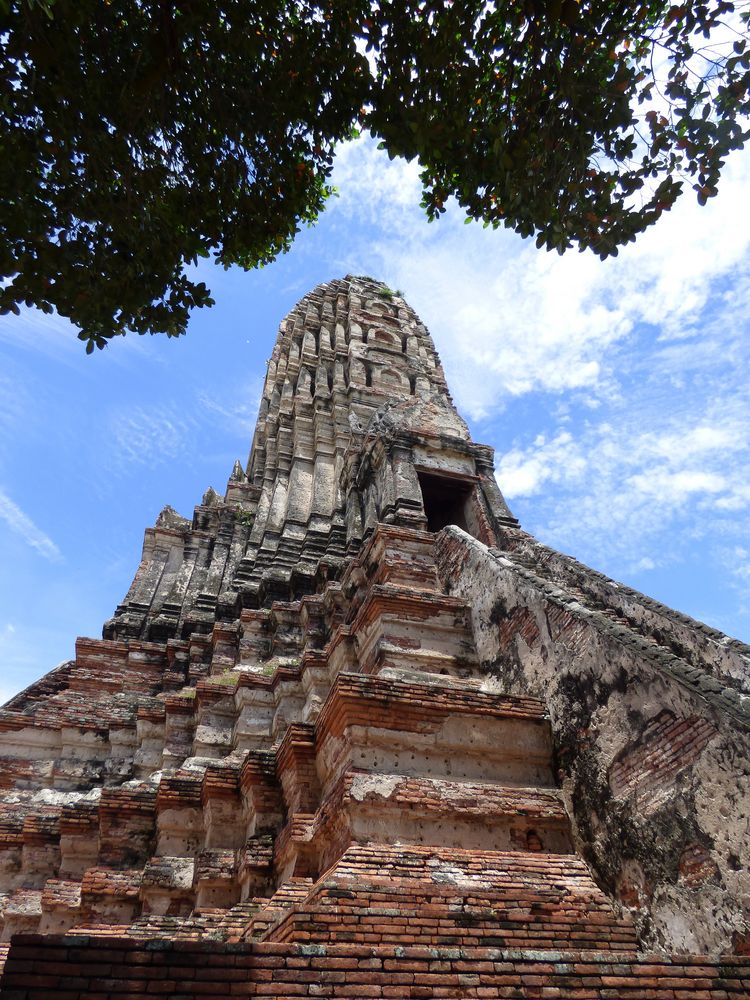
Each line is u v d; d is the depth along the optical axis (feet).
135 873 33.99
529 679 30.55
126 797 37.55
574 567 36.22
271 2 26.21
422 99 27.09
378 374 111.04
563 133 26.45
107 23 24.66
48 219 25.53
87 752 53.47
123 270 27.12
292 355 124.26
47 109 24.61
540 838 24.81
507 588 34.73
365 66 27.53
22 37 22.79
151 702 55.01
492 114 27.25
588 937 19.77
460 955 16.35
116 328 27.55
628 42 25.53
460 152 27.91
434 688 27.48
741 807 19.17
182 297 28.76
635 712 24.13
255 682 47.39
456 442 56.75
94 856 38.83
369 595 38.37
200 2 24.26
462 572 39.91
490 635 34.88
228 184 29.60
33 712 59.52
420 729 26.37
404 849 22.45
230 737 46.80
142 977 14.28
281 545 77.92
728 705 20.79
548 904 21.13
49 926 33.60
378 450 56.65
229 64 27.45
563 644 29.01
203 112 27.99
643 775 22.86
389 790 24.03
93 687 61.31
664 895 20.67
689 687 22.21
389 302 134.41
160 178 27.96
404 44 26.55
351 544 61.52
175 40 23.72
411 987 15.52
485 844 23.99
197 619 70.64
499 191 27.91
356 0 26.14
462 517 54.60
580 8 24.68
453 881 21.54
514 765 26.91
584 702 26.68
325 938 17.56
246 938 22.07
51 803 47.32
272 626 58.13
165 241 28.07
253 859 29.25
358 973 15.49
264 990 14.75
